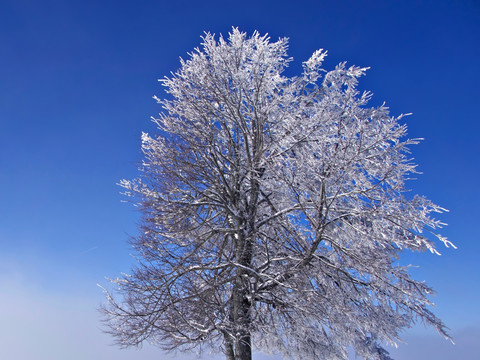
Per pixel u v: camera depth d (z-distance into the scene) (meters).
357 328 12.10
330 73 11.32
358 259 10.83
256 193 12.26
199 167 12.47
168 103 12.81
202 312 10.73
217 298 11.62
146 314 11.06
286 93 11.45
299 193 10.57
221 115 12.62
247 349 11.33
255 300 12.08
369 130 9.76
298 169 10.07
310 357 13.95
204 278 11.41
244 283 11.82
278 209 12.39
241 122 12.06
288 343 13.82
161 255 11.76
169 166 12.64
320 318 11.24
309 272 11.22
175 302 10.91
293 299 10.91
